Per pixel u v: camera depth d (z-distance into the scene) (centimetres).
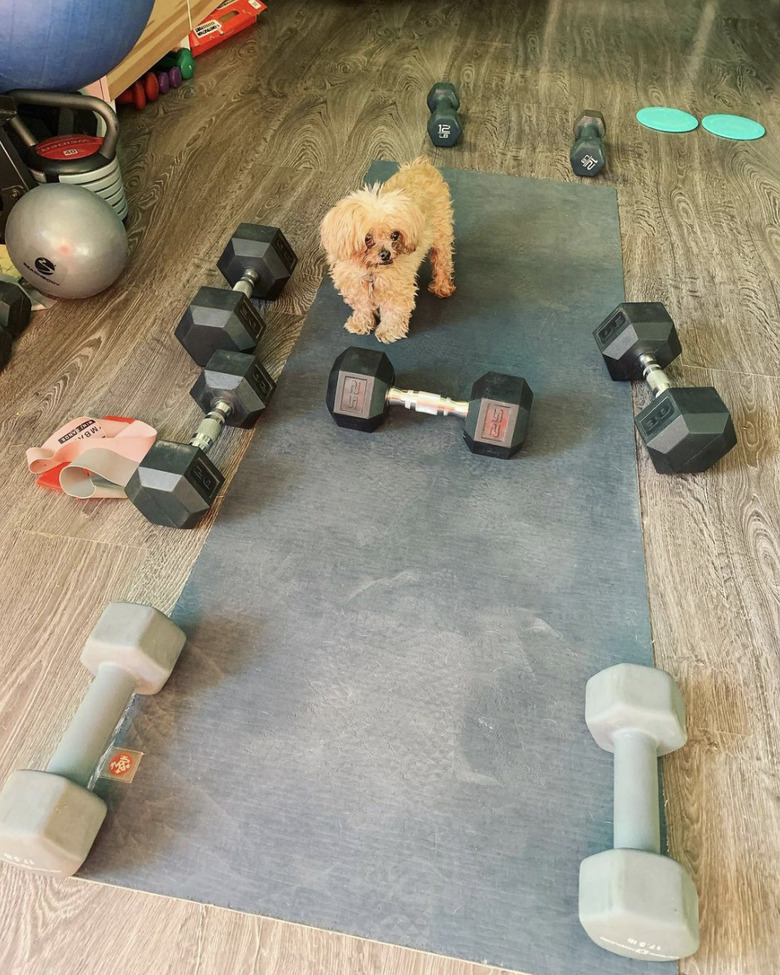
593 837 123
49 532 160
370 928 113
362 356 177
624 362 193
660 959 110
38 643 143
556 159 286
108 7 189
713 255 244
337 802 125
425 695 138
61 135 230
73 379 193
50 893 115
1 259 219
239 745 131
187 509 156
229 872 118
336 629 147
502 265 235
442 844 121
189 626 146
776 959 112
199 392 178
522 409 170
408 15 385
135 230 241
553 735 134
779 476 178
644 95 331
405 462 178
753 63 362
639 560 160
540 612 151
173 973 109
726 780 130
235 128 292
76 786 114
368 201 172
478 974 110
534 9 399
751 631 150
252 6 361
